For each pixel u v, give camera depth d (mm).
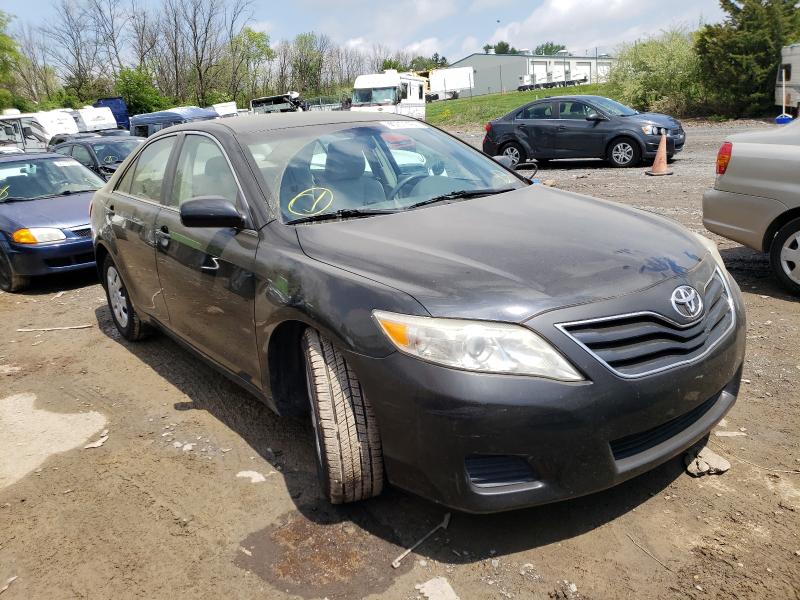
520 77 77000
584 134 14242
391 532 2773
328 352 2773
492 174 4016
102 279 5492
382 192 3557
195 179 3924
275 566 2625
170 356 4992
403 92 33125
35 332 5930
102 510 3104
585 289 2512
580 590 2395
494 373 2344
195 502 3102
